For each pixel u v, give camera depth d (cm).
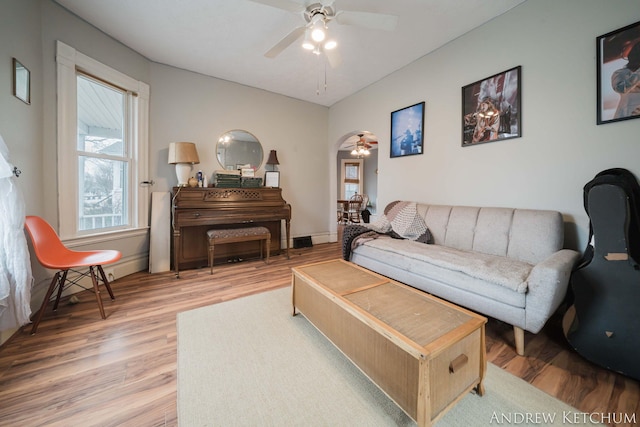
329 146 491
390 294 147
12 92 178
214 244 327
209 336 172
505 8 229
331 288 156
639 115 168
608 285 143
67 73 231
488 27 246
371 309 128
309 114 464
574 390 127
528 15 219
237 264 347
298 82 380
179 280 281
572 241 200
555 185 208
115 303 222
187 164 321
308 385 129
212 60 317
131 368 141
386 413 113
